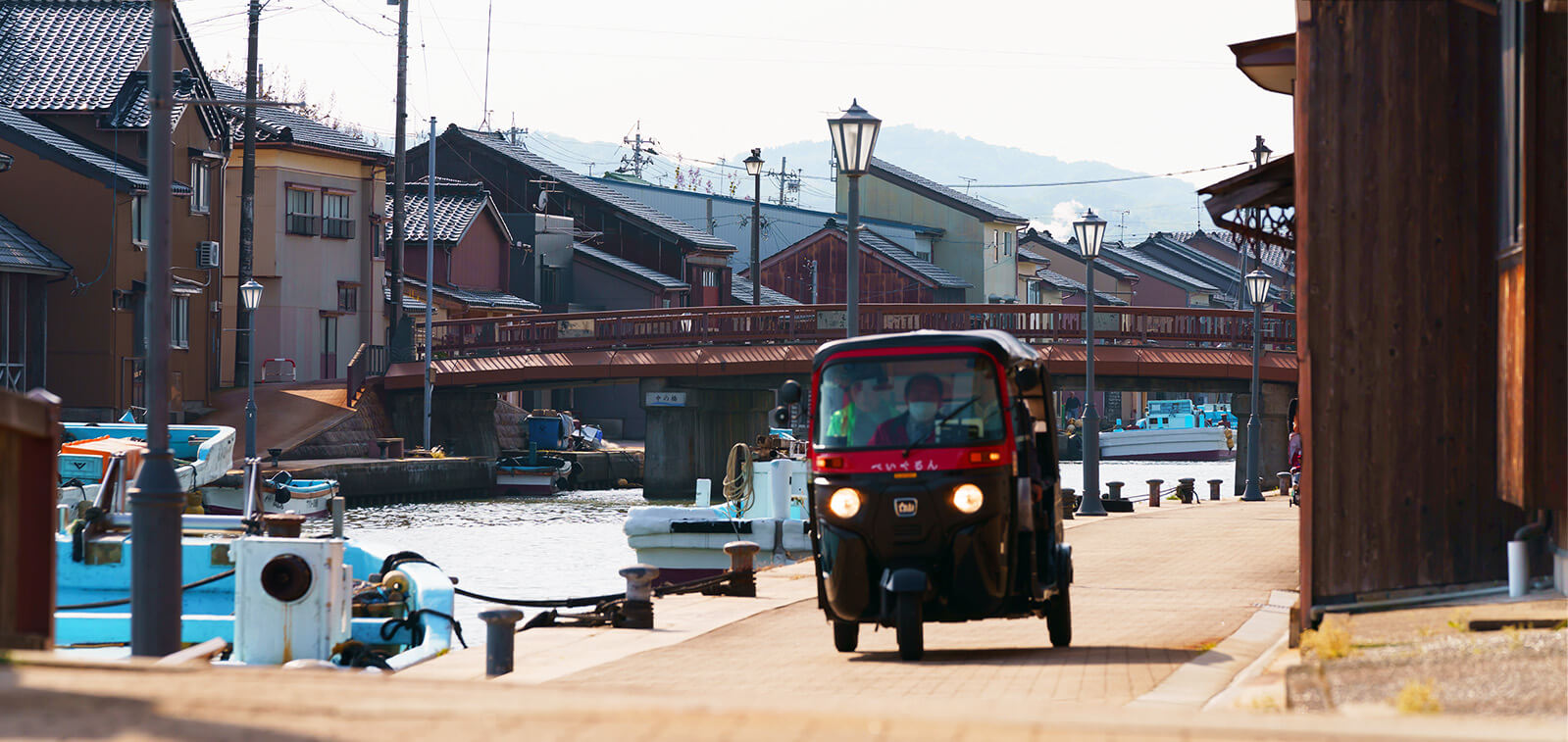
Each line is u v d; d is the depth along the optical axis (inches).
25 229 3250.5
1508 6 765.9
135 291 3314.5
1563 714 436.1
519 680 797.2
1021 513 857.5
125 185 3245.6
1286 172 926.4
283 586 986.7
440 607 1155.9
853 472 844.0
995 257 7165.4
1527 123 722.8
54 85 3457.2
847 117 1376.7
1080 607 1144.8
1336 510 789.2
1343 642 633.0
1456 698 474.6
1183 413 6894.7
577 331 3946.9
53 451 495.5
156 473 787.4
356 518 3095.5
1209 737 321.7
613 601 1188.5
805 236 6993.1
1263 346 3597.4
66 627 1198.9
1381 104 796.0
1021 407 880.9
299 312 4247.0
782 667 824.3
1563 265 719.7
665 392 3858.3
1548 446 728.3
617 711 358.6
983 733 329.1
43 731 332.8
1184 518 2274.9
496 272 5187.0
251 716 353.7
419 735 329.7
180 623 788.0
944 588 836.0
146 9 3681.1
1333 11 799.1
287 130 4136.3
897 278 6461.6
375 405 3880.4
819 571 878.4
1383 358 792.3
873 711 361.4
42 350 3166.8
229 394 3838.6
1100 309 3533.5
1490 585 783.7
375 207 4549.7
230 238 4146.2
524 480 3853.3
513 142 7632.9
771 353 3727.9
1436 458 790.5
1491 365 791.7
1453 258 793.6
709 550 1887.3
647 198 6692.9
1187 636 933.8
